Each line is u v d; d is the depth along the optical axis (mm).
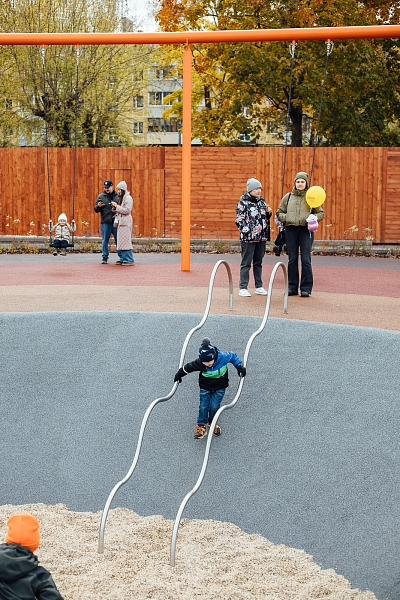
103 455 8375
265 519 7270
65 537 6820
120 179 22672
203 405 8352
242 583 6039
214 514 7418
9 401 9250
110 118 32844
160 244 21812
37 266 17547
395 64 30266
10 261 18812
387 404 8680
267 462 8023
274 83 27625
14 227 22875
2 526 7078
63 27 31344
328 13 26781
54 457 8375
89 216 22750
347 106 29094
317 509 7316
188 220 16094
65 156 22625
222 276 15516
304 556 6613
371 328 10305
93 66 31703
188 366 8117
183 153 15719
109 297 12641
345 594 5945
